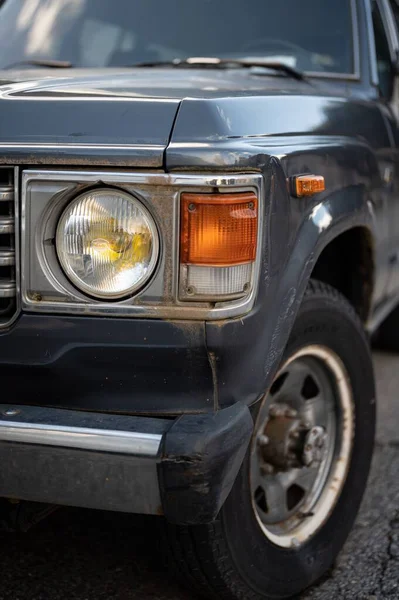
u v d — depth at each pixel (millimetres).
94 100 1907
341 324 2488
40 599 2379
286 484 2523
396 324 4727
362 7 3350
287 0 3303
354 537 2818
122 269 1800
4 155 1815
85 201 1801
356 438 2686
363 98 3139
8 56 3051
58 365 1848
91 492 1804
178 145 1790
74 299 1820
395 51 3572
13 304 1867
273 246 1966
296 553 2424
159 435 1763
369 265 2920
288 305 2057
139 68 2982
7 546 2648
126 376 1849
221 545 2127
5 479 1843
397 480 3242
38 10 3246
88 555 2619
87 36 3215
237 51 3203
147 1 3307
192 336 1802
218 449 1778
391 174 3033
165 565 2291
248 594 2273
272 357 2006
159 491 1772
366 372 2686
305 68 3180
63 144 1823
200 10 3273
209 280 1786
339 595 2482
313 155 2211
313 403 2568
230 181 1774
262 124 2064
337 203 2379
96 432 1772
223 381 1869
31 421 1809
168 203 1761
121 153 1777
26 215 1807
